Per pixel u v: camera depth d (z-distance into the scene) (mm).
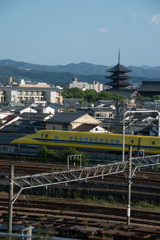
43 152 122125
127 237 51812
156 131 159625
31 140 136375
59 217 63625
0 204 73250
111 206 74000
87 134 127750
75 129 156125
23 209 68938
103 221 62438
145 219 65312
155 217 65750
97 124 160625
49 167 105312
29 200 76375
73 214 66375
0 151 132375
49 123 164625
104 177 91625
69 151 116500
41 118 198875
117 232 54000
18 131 164375
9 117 198250
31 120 197375
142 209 72312
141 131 167625
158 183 85375
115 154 124000
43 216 63594
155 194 79312
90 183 87812
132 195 80125
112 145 123000
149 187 82750
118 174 96312
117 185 85625
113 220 64125
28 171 96562
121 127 170750
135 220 63344
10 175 46344
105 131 157750
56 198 80188
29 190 84812
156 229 57312
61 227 55562
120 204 76062
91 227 56344
